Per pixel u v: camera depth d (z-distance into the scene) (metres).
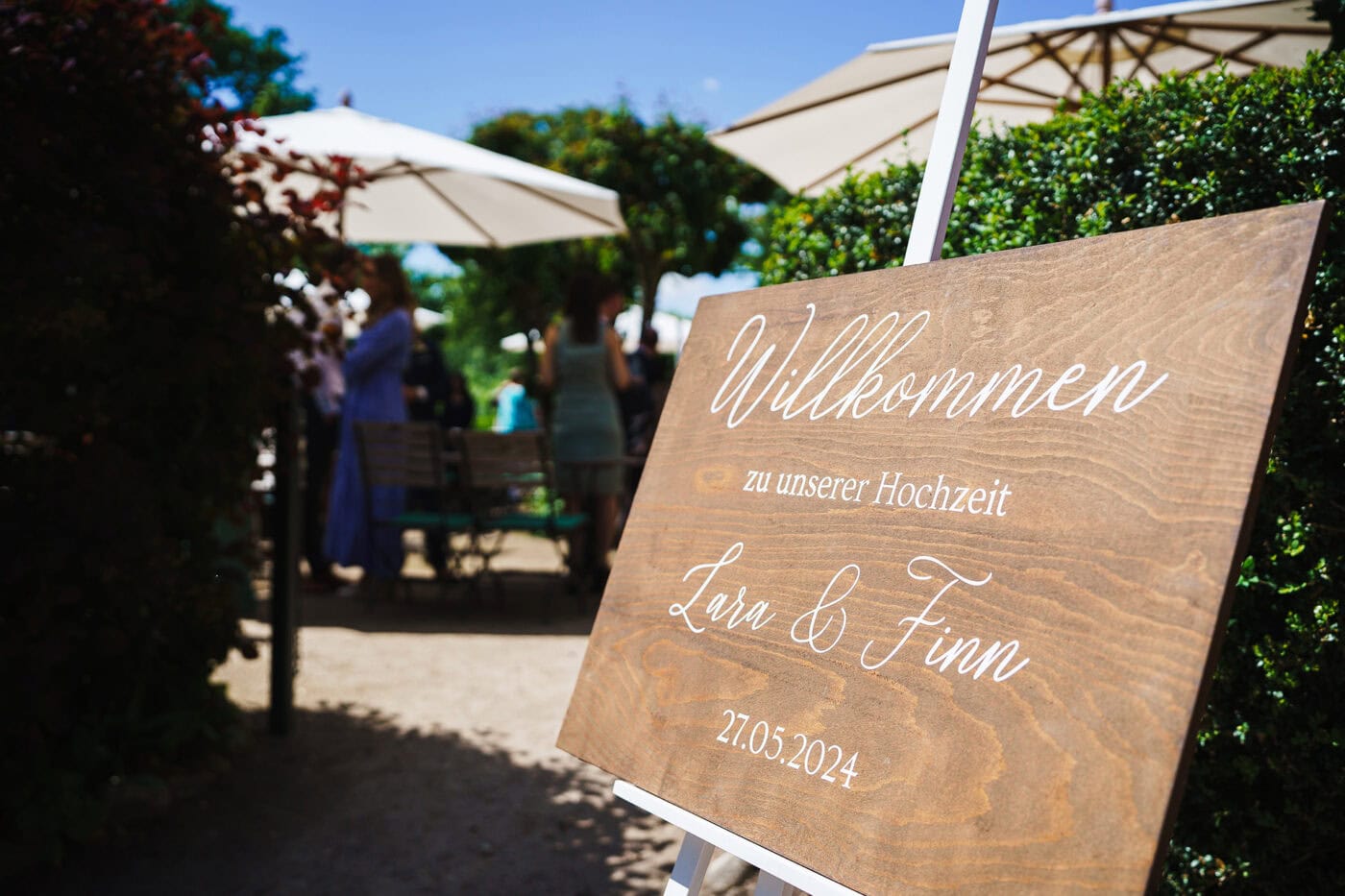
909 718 1.22
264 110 22.77
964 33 1.60
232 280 3.11
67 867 2.73
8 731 2.60
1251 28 3.22
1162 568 1.06
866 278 1.54
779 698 1.37
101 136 2.78
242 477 3.30
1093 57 3.82
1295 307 1.05
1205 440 1.07
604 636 1.67
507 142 16.89
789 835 1.28
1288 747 1.75
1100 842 1.01
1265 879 1.83
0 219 2.63
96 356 2.83
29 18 2.57
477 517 6.07
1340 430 1.68
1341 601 1.70
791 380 1.58
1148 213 1.90
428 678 4.62
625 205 15.27
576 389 6.39
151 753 3.18
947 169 1.56
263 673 4.59
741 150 4.68
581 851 2.93
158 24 2.95
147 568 2.80
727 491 1.59
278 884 2.68
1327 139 1.71
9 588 2.64
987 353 1.32
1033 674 1.12
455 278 24.91
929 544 1.29
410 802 3.24
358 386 6.09
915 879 1.13
